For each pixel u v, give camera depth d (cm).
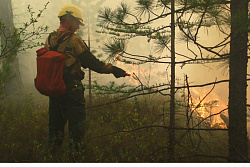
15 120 441
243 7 229
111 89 286
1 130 381
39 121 467
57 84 305
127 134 388
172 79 326
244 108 241
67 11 335
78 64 325
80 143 318
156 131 414
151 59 314
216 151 384
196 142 412
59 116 339
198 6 235
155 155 325
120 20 304
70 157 307
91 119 538
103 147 345
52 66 305
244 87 239
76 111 322
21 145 329
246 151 244
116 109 581
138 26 313
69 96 319
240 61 237
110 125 489
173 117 333
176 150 348
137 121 471
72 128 322
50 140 337
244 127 242
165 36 327
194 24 304
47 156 302
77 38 326
